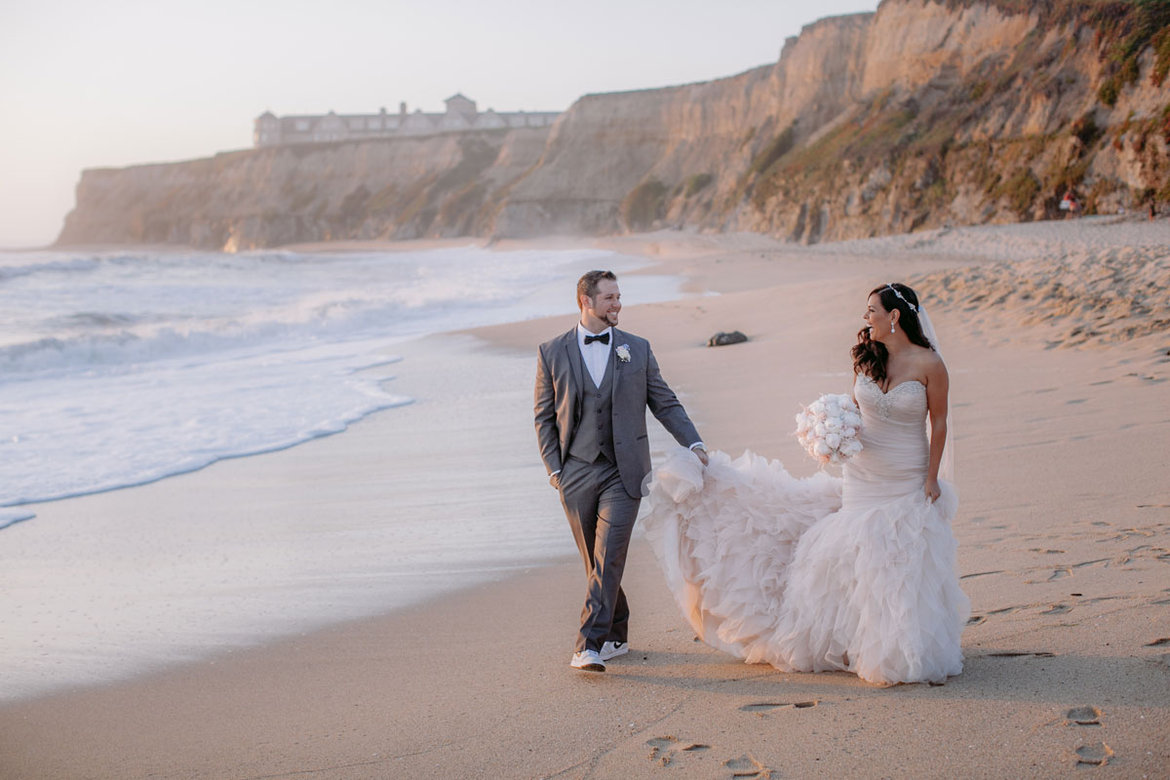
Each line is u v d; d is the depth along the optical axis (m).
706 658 4.23
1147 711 3.02
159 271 53.50
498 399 12.93
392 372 15.94
